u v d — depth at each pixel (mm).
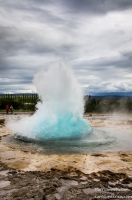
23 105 34906
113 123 16938
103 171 5895
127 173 5805
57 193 4602
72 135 10352
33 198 4379
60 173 5766
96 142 9602
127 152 8047
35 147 8781
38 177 5434
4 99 37281
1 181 5184
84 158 7203
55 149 8469
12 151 8086
